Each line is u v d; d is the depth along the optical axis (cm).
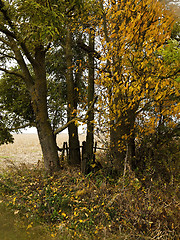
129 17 566
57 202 460
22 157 1160
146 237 332
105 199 445
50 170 675
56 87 852
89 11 651
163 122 618
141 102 592
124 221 369
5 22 520
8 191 546
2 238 321
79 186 523
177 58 443
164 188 459
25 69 710
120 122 573
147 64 502
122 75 541
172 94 533
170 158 550
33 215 416
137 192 437
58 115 854
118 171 597
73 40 852
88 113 623
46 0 487
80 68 717
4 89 834
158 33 492
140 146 632
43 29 459
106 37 612
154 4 483
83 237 349
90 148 701
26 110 827
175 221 355
